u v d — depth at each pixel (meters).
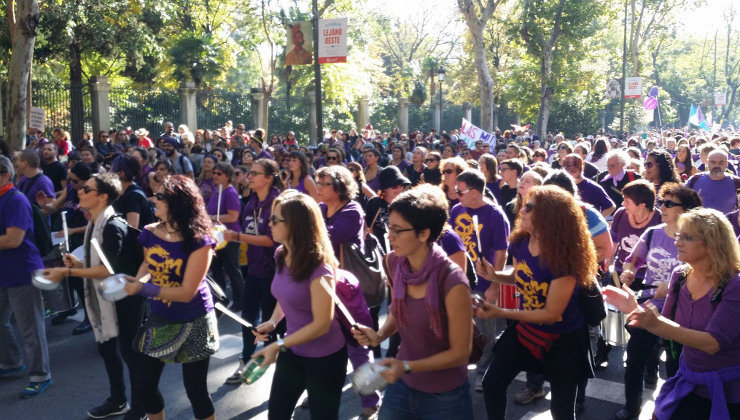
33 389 5.57
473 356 3.42
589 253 3.71
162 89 24.83
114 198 4.66
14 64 12.51
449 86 64.50
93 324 4.82
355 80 33.28
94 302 4.77
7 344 5.95
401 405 3.21
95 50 28.09
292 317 3.63
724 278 3.20
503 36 47.69
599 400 5.45
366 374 2.92
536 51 35.50
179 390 5.71
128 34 27.52
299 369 3.75
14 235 5.34
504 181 7.98
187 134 15.12
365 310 3.97
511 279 4.16
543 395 5.47
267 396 5.52
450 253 4.39
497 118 49.50
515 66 40.38
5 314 5.89
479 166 7.98
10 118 12.60
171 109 24.80
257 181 5.64
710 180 7.90
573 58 38.03
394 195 6.08
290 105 31.28
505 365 3.92
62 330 7.35
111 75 34.12
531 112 41.66
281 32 28.23
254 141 13.82
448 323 3.03
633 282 5.10
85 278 4.75
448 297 2.99
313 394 3.71
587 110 43.12
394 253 3.35
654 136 43.56
